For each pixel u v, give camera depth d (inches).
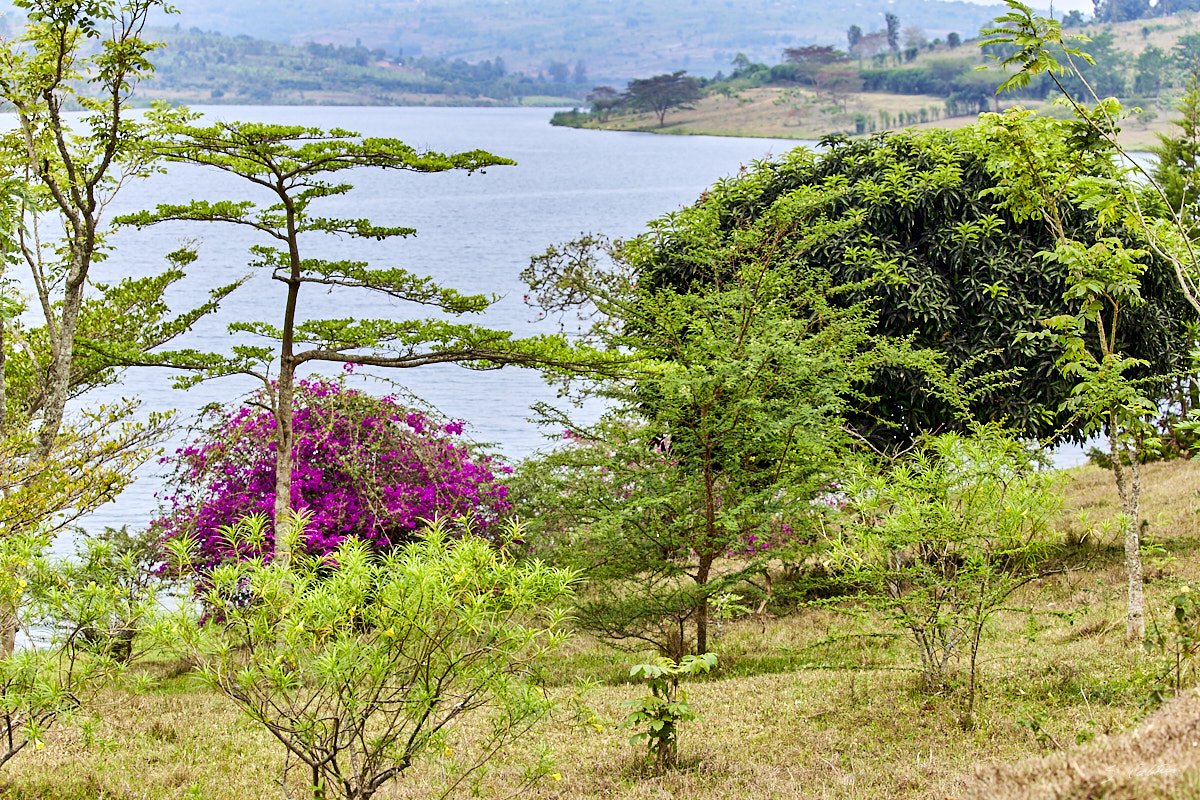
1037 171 422.9
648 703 295.0
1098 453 839.7
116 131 464.1
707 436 447.5
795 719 343.6
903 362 520.4
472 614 211.2
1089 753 184.7
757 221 527.5
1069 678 336.2
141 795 287.7
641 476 466.9
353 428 623.2
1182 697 220.2
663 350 476.7
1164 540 549.0
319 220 533.3
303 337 540.1
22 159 466.0
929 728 311.1
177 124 482.3
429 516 604.4
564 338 508.7
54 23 431.2
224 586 218.2
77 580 243.9
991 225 586.2
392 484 624.1
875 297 548.1
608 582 486.3
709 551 469.1
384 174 7495.1
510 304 2170.3
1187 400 587.8
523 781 282.0
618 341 493.0
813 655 474.3
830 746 303.9
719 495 472.7
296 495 598.9
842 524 363.3
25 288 1712.6
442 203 5000.0
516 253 3031.5
